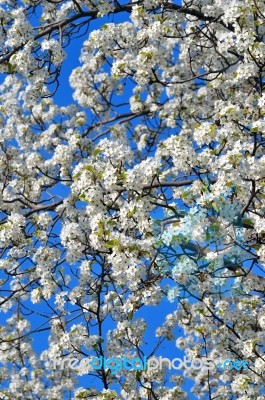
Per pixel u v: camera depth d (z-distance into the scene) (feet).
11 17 25.08
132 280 19.06
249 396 24.21
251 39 22.26
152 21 25.75
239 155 19.42
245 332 24.04
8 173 27.32
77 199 25.02
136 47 25.98
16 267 24.45
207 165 20.81
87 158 26.96
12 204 27.17
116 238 19.01
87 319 25.03
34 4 27.07
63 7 28.22
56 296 24.18
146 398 25.71
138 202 19.77
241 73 22.75
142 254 19.11
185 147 20.77
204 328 25.20
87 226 21.74
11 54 25.08
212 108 32.14
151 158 20.38
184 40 28.71
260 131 20.18
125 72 25.13
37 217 25.20
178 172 27.96
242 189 19.77
